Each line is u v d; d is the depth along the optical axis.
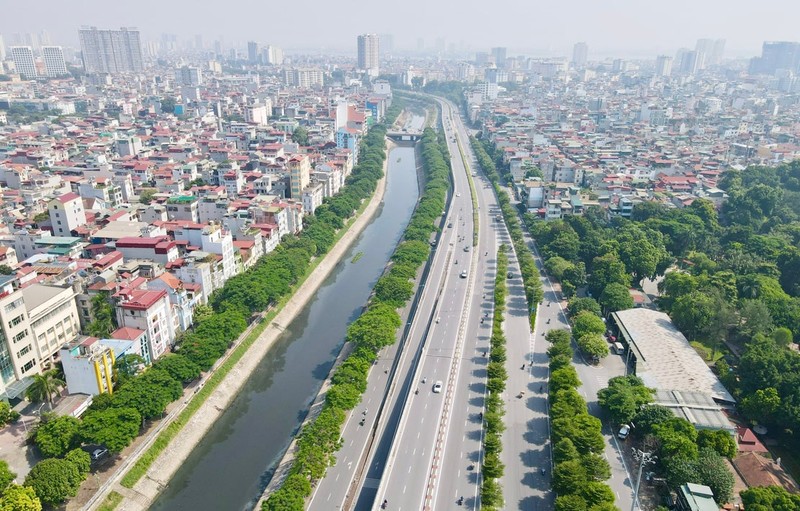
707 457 186.88
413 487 191.38
